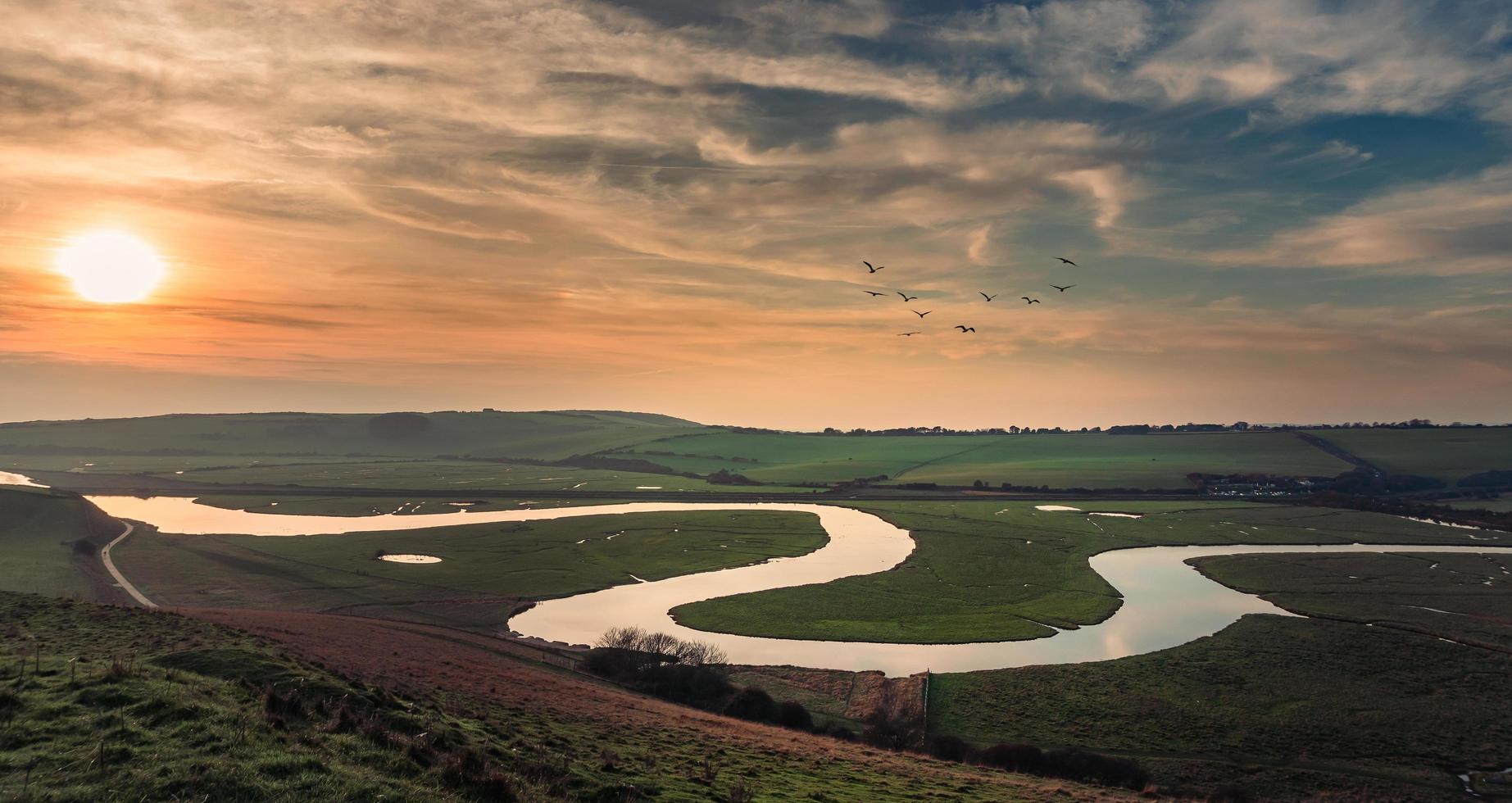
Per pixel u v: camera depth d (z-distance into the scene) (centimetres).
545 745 3681
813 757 4484
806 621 9881
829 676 7650
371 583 11769
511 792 2727
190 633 4853
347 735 2914
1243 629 9388
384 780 2567
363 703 3531
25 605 5322
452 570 12769
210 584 11238
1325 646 8669
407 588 11512
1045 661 8319
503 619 9906
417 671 5178
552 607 10644
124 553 13362
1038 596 11250
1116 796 4575
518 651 7400
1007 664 8244
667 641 7825
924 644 8956
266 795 2322
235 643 4569
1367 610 10381
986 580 12250
